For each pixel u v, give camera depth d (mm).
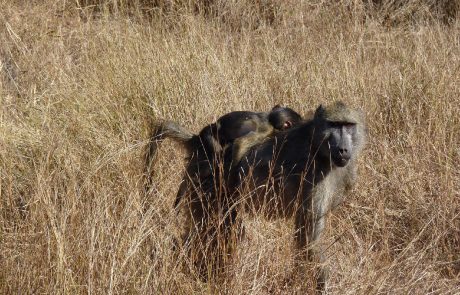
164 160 15828
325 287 12734
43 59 22078
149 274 10984
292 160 13188
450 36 26078
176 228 13383
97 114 18141
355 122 12820
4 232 12102
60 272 10633
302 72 21469
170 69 19984
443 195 15602
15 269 11023
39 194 12172
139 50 21984
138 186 14164
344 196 13812
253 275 12359
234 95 18875
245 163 13641
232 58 22641
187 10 27688
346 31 26609
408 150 17609
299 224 13102
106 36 23312
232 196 13719
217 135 14430
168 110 18672
